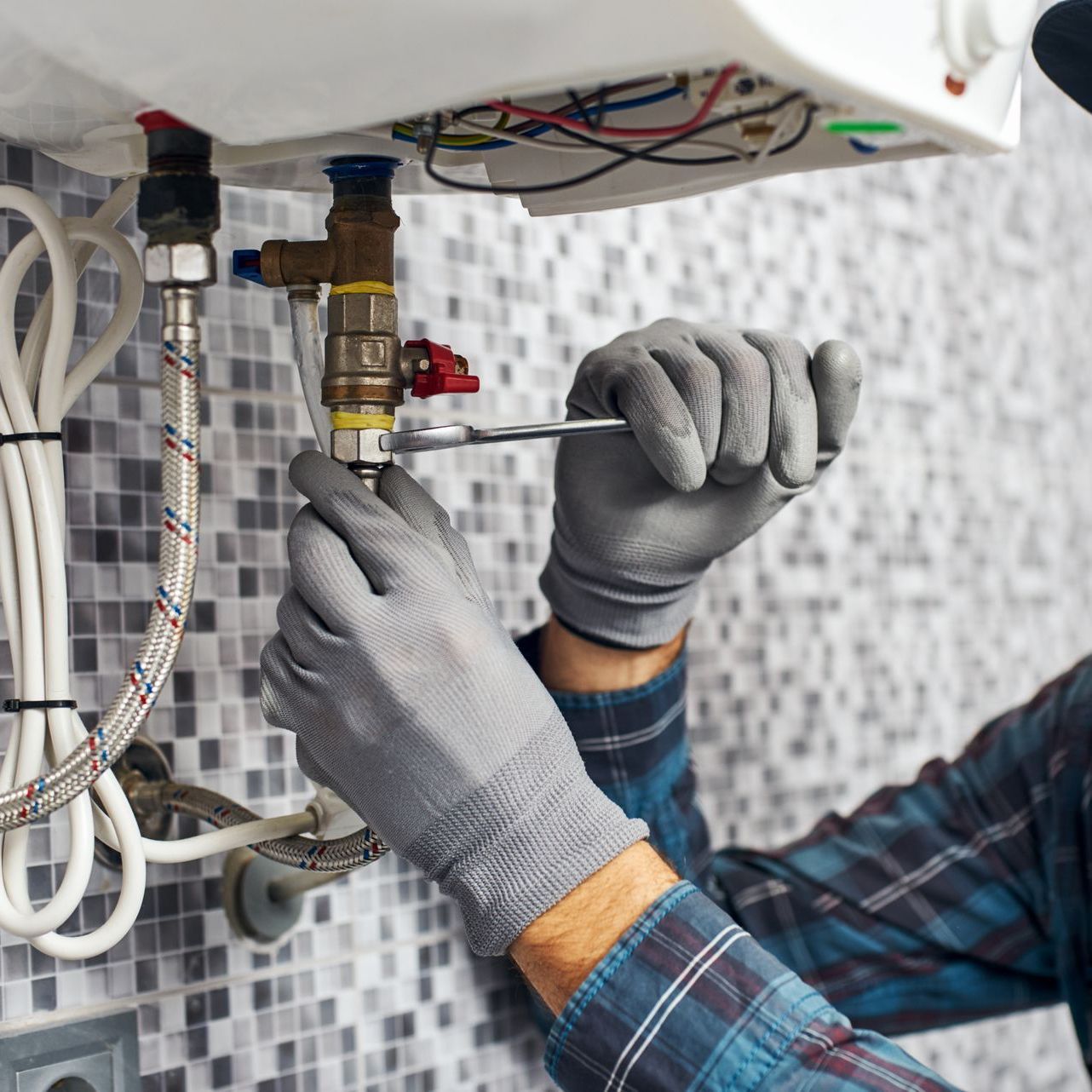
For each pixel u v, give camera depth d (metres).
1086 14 0.73
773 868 1.00
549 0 0.37
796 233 1.20
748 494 0.66
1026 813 1.04
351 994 0.82
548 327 0.98
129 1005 0.71
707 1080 0.54
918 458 1.32
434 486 0.90
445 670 0.54
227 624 0.78
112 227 0.60
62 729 0.55
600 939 0.56
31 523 0.54
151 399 0.74
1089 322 1.59
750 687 1.13
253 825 0.60
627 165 0.61
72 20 0.42
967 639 1.37
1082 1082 1.46
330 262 0.57
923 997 0.99
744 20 0.36
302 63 0.42
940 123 0.44
